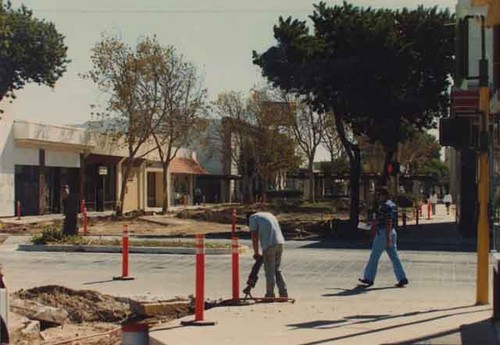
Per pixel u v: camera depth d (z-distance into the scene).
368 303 15.05
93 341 12.74
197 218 51.19
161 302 14.52
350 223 37.69
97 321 14.59
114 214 55.22
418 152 92.94
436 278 19.86
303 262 23.97
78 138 58.12
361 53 36.38
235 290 14.95
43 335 13.20
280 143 78.69
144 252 27.38
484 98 13.32
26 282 19.25
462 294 16.78
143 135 58.22
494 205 12.44
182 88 59.50
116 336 13.01
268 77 37.84
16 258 25.44
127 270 20.16
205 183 93.88
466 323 12.09
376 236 18.05
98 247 27.86
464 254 27.39
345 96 37.19
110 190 66.19
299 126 79.38
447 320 12.56
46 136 53.09
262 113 78.75
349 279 19.70
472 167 36.91
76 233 30.08
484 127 13.36
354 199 38.03
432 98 37.97
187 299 15.28
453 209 75.62
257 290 17.72
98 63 57.34
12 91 53.91
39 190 53.69
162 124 59.94
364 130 39.81
